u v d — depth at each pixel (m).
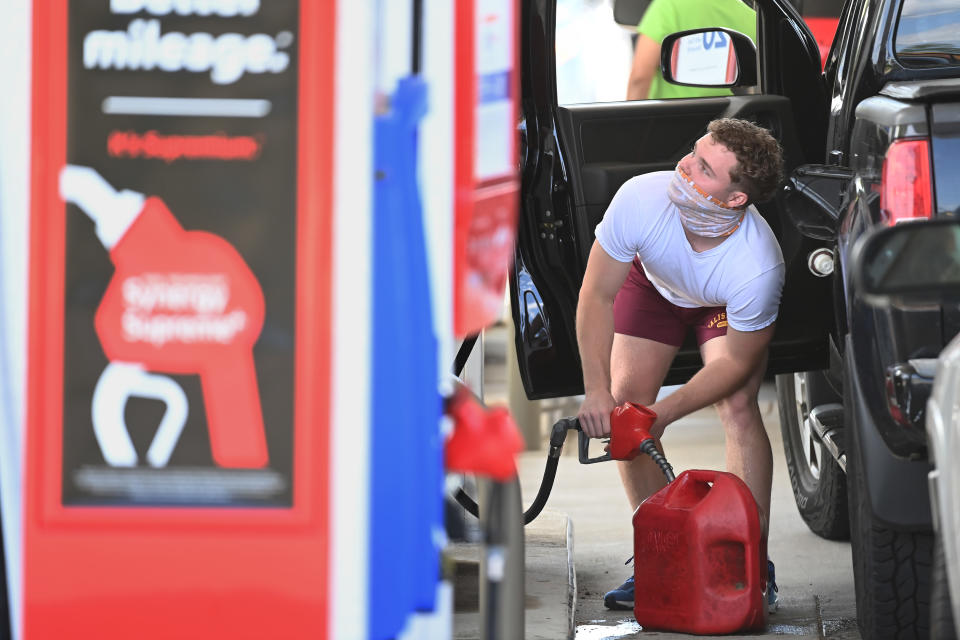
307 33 6.25
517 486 8.14
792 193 12.12
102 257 6.36
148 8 6.28
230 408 6.36
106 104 6.31
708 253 12.52
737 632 11.66
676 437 23.02
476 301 7.14
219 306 6.34
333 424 6.33
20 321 6.38
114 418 6.41
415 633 6.77
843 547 15.48
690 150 14.20
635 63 18.42
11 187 6.35
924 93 9.91
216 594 6.41
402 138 6.45
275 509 6.37
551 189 13.95
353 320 6.30
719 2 18.19
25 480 6.41
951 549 7.23
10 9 6.30
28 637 6.46
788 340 14.05
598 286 12.86
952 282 6.25
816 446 15.74
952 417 7.27
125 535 6.42
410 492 6.52
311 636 6.40
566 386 14.47
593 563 15.02
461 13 6.61
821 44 23.12
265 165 6.30
